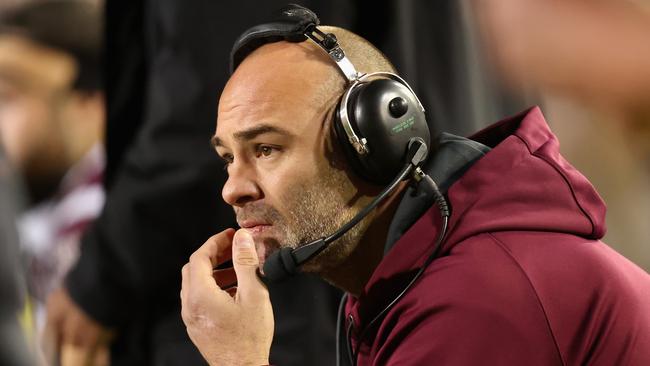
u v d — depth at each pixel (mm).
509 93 5816
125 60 6062
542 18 3297
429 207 3809
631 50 3229
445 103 5773
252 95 3814
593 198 3850
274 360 5344
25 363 3176
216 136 3943
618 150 4215
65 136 7871
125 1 5984
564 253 3633
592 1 3213
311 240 3840
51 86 7836
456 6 5781
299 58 3826
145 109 6059
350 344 4066
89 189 7750
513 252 3582
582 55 3246
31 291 7398
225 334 3773
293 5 3957
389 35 5535
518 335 3430
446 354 3412
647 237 4555
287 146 3795
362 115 3707
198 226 5477
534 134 3932
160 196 5387
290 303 5332
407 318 3545
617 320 3602
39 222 7723
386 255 3766
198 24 5285
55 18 7805
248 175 3855
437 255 3688
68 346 5930
